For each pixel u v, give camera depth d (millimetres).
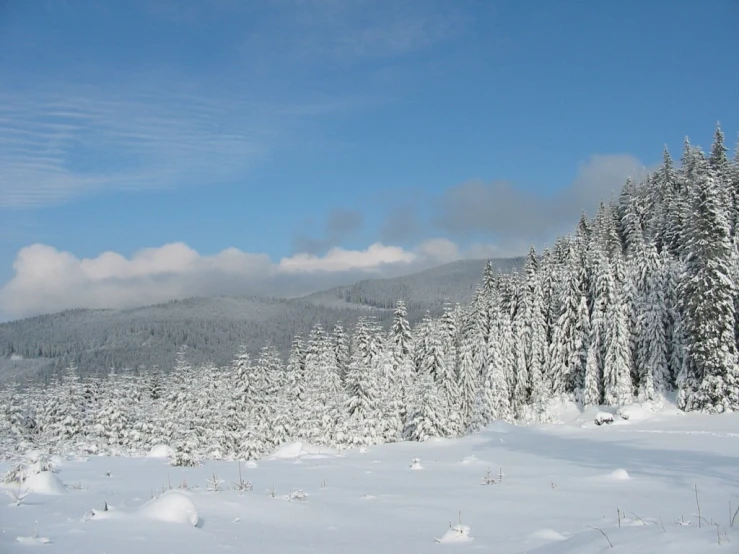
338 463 30109
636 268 56469
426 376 53438
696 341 45594
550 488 18234
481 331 69062
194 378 60344
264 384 59250
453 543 9906
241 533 9891
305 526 11242
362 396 54969
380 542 9984
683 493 15867
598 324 56562
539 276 70125
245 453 43625
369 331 72250
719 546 6047
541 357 64000
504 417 58219
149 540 8477
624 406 49062
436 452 37500
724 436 32812
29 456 24891
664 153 78000
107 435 56906
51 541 7984
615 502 14805
